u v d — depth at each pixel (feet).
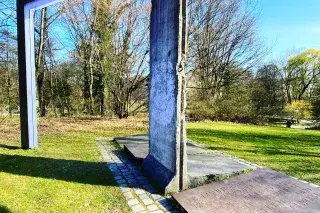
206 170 11.93
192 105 48.80
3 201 9.68
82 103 51.03
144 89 46.50
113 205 9.45
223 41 55.57
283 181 10.35
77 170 13.65
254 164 13.96
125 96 43.98
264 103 64.08
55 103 50.80
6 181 11.87
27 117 18.74
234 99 52.01
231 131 28.68
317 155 16.24
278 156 15.90
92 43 44.39
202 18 52.85
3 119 35.04
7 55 36.76
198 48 52.42
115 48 43.37
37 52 43.73
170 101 10.80
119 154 17.39
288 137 24.58
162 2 11.59
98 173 13.16
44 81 49.88
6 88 36.24
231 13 55.98
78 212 8.87
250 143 20.65
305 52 102.94
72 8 44.70
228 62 56.08
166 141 11.25
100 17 42.24
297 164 13.96
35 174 12.96
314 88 84.12
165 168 11.30
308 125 60.08
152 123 13.12
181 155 10.50
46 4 17.63
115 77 43.52
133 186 11.35
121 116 43.62
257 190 9.70
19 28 18.43
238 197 9.26
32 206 9.29
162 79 11.62
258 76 70.08
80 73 52.34
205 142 20.97
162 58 11.60
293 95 103.55
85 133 26.43
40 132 26.76
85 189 10.97
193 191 10.05
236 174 11.73
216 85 52.95
